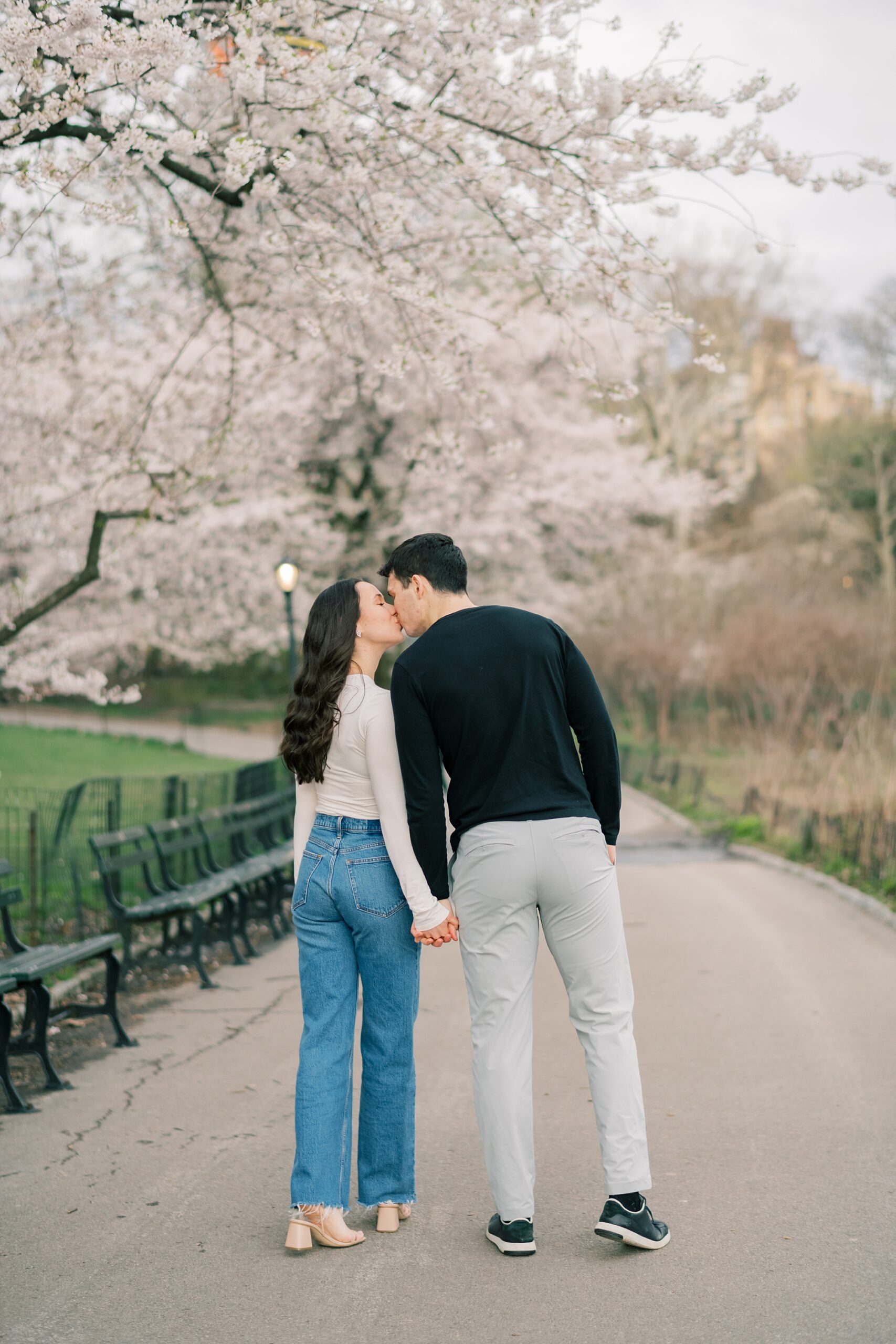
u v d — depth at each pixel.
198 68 6.84
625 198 6.79
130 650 22.91
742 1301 2.77
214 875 7.92
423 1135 4.05
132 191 9.07
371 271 7.74
